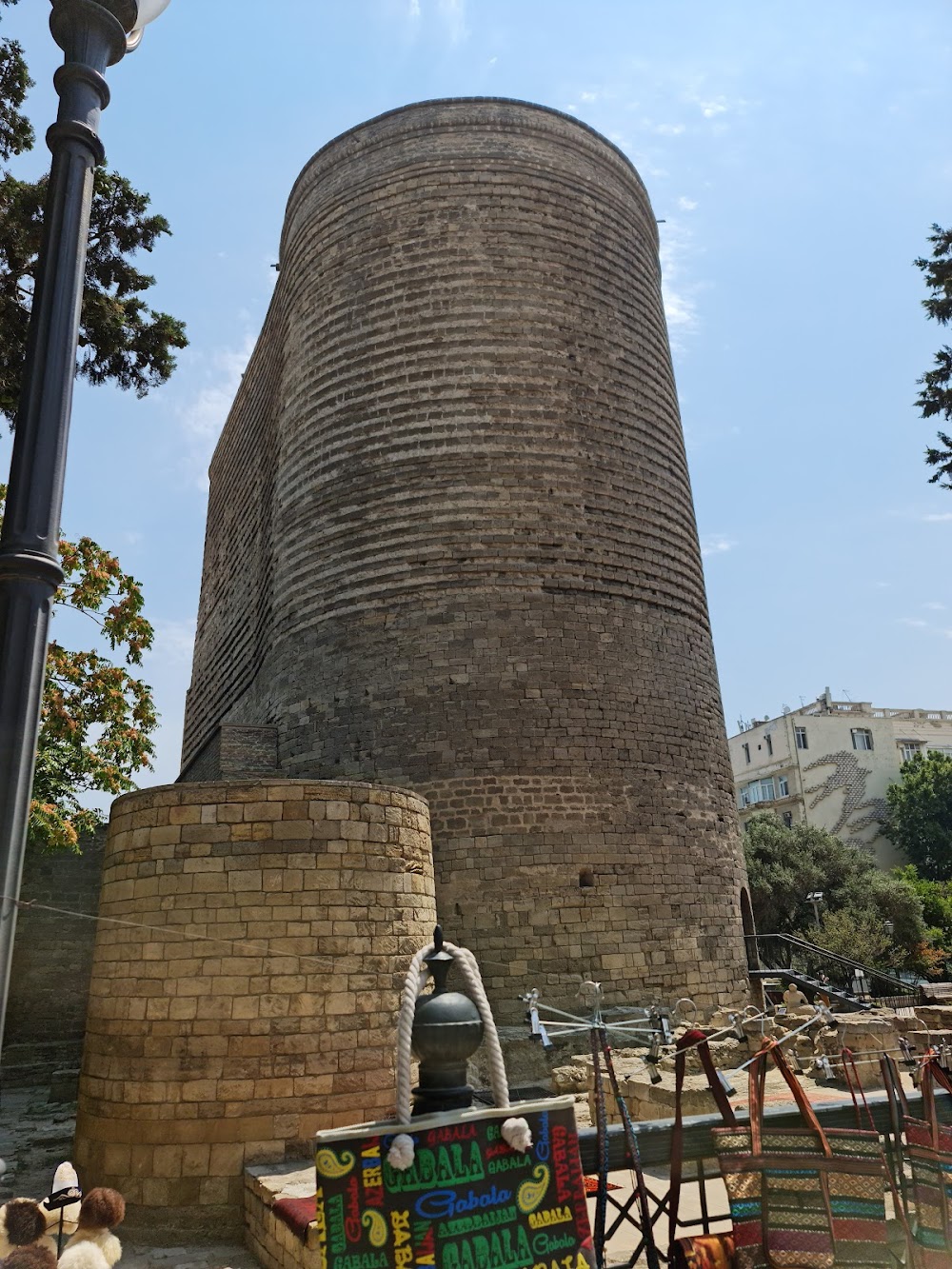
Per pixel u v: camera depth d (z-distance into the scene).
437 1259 3.58
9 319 16.88
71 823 18.88
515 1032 17.33
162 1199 9.30
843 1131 5.34
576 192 24.19
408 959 11.00
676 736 21.30
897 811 54.59
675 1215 5.24
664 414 24.25
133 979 10.20
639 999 18.50
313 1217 7.43
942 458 22.28
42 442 4.65
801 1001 14.24
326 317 23.97
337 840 10.80
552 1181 3.87
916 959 38.34
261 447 29.14
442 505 21.19
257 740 22.14
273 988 10.05
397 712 20.12
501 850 18.86
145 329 18.81
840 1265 5.05
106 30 5.40
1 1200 10.65
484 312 22.44
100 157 5.38
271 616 24.19
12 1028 20.67
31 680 4.33
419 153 23.88
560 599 20.80
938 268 22.30
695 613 23.28
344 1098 9.93
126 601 19.19
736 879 21.72
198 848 10.51
